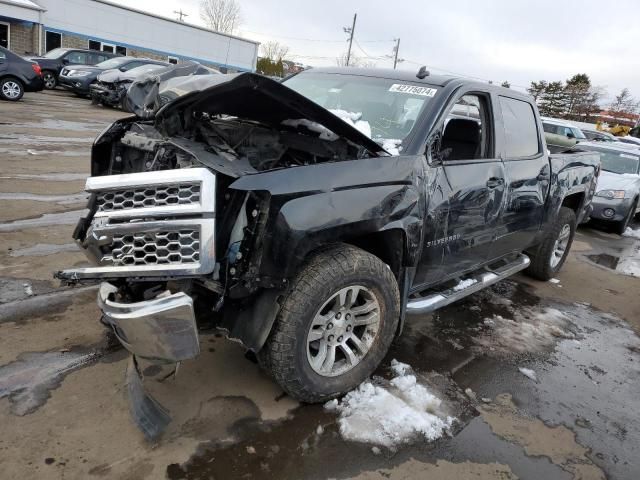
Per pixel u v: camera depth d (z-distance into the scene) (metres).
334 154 2.95
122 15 28.64
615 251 8.12
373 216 2.69
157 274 2.25
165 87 2.98
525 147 4.39
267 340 2.56
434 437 2.75
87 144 9.68
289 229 2.37
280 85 2.48
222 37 33.22
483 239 3.86
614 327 4.77
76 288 3.90
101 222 2.32
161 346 2.23
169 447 2.42
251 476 2.31
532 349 4.02
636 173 10.14
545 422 3.05
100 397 2.70
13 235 4.76
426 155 3.15
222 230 2.38
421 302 3.46
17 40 25.70
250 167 2.67
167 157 2.77
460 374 3.46
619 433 3.05
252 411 2.74
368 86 3.76
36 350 3.05
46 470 2.19
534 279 5.89
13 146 8.61
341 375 2.85
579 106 63.97
